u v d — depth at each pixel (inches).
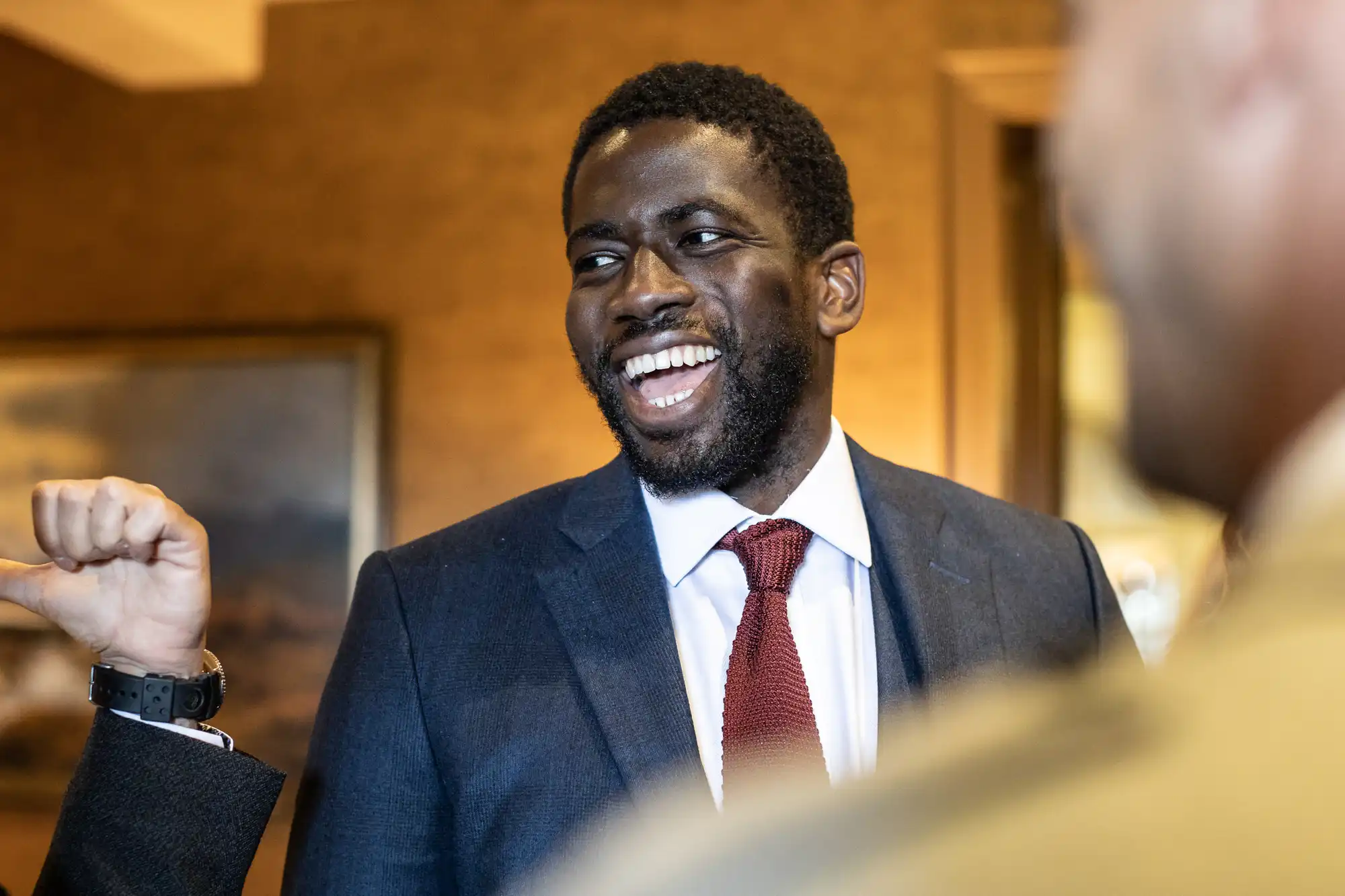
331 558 154.2
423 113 156.4
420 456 153.7
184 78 149.9
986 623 54.6
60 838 45.0
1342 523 8.5
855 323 57.6
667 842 10.7
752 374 52.4
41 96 165.0
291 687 154.1
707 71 56.2
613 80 152.3
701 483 52.9
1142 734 9.0
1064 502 205.2
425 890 50.9
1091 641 58.0
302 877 51.1
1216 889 7.9
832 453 56.9
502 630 53.2
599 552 54.6
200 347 157.4
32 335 161.9
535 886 47.2
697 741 50.3
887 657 52.2
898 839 9.2
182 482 157.4
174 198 161.3
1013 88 142.3
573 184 57.1
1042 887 8.3
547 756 49.7
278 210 159.0
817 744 47.7
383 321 155.9
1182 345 9.1
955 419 141.5
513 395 152.9
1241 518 9.5
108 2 125.8
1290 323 8.7
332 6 158.9
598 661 51.1
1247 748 8.3
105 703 46.7
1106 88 9.2
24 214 164.7
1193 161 8.8
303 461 155.3
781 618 50.9
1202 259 8.8
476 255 154.6
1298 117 8.6
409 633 53.5
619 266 53.7
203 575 46.9
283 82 159.5
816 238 55.8
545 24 154.3
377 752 51.5
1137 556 198.1
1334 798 7.9
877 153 144.9
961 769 9.7
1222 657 9.1
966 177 143.0
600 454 151.3
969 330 142.3
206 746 46.3
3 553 159.5
